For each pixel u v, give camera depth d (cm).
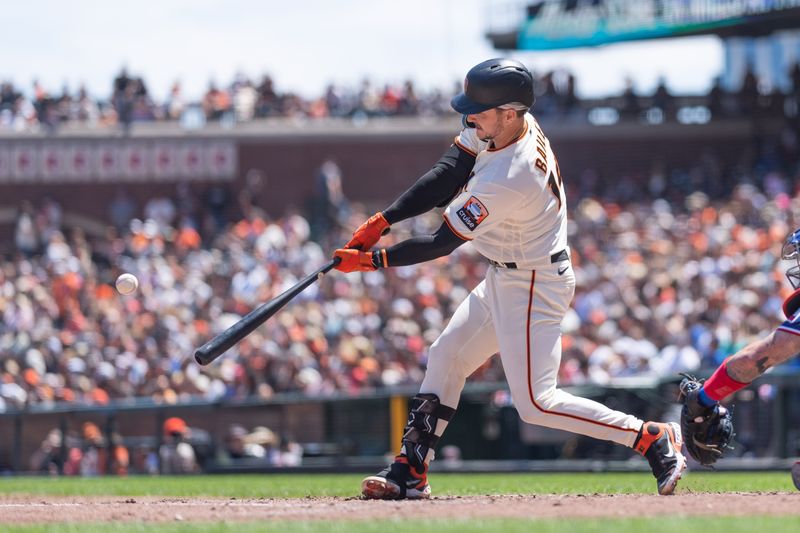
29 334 7394
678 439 2234
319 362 6881
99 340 7469
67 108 11494
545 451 4972
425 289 7756
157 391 6184
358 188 11594
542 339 2133
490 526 1661
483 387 5031
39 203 11362
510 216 2072
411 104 11712
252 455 5147
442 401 2256
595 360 6159
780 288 6266
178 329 7375
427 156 11612
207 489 3177
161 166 11438
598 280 7581
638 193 10425
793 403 4619
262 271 8475
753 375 2134
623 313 6906
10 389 6344
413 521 1753
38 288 8156
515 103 2019
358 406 5150
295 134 11506
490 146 2084
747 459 4644
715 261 7612
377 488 2245
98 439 5222
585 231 9038
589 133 11225
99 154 11388
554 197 2106
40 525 1855
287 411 5197
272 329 7219
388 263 2103
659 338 6619
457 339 2231
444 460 5019
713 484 2972
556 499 2181
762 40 12500
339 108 11731
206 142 11438
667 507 1945
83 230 11350
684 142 11156
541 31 11250
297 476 4734
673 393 4831
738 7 9912
